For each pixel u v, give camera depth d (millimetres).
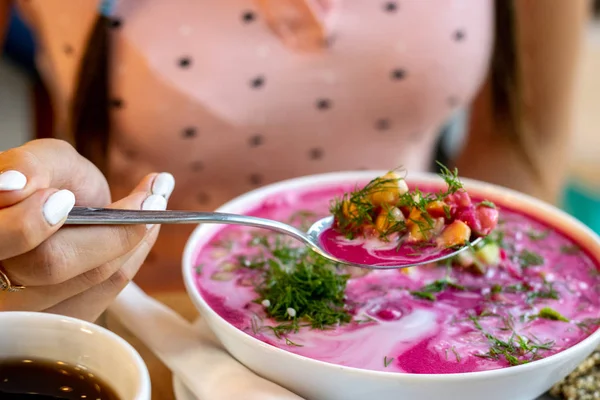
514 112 1522
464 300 831
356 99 1405
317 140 1442
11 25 2307
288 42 1322
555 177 1609
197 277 874
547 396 819
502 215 1021
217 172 1436
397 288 853
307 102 1383
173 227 1409
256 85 1340
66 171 779
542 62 1480
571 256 928
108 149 1402
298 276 826
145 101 1310
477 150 1604
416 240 796
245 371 729
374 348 737
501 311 807
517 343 742
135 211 729
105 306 812
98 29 1242
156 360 898
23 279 695
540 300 832
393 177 817
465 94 1479
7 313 660
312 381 687
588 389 808
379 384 656
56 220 655
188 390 798
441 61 1401
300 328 772
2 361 664
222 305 816
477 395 667
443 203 812
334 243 822
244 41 1307
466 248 798
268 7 1284
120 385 623
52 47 1322
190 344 783
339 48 1341
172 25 1273
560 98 1520
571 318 797
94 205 833
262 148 1423
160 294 1051
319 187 1083
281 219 1018
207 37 1289
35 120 1803
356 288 854
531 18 1438
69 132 1354
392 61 1376
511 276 882
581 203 2301
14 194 647
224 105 1339
